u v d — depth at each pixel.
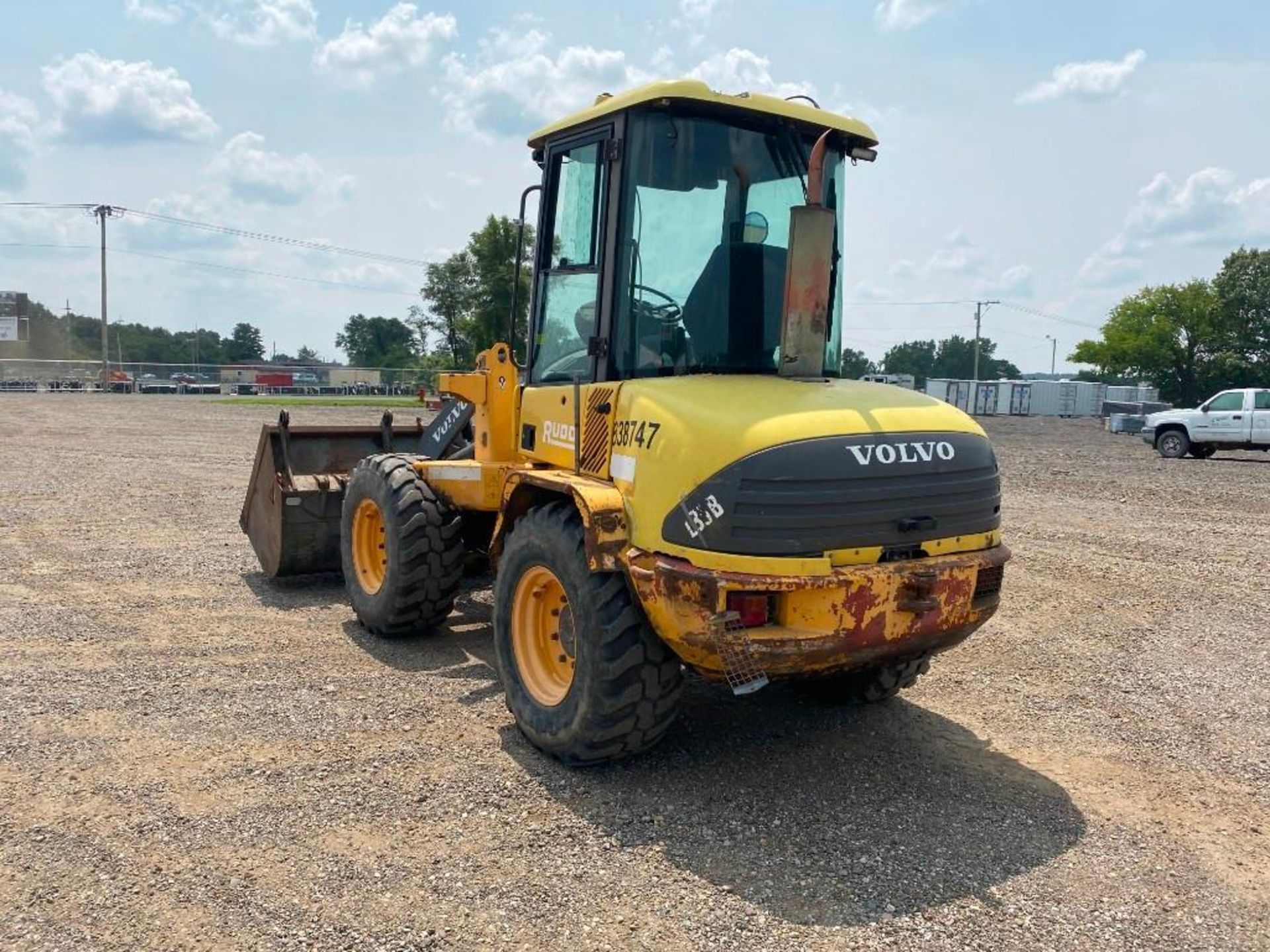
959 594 4.26
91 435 22.62
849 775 4.64
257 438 22.39
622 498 4.35
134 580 8.23
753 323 4.87
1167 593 8.59
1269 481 17.41
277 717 5.18
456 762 4.64
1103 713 5.60
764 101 4.70
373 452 8.32
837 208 5.16
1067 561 9.95
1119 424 35.28
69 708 5.25
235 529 10.62
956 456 4.39
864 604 4.00
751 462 3.90
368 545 6.93
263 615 7.21
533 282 5.41
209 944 3.18
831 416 4.16
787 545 3.91
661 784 4.46
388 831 3.95
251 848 3.79
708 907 3.46
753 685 3.93
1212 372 72.62
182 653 6.27
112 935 3.21
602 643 4.28
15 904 3.39
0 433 22.86
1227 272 73.50
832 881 3.66
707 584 3.89
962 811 4.29
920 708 5.63
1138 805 4.41
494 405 5.83
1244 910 3.54
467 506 6.10
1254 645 7.00
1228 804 4.44
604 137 4.75
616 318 4.61
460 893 3.51
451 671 5.99
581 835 3.96
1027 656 6.70
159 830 3.92
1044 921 3.44
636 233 4.62
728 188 4.78
